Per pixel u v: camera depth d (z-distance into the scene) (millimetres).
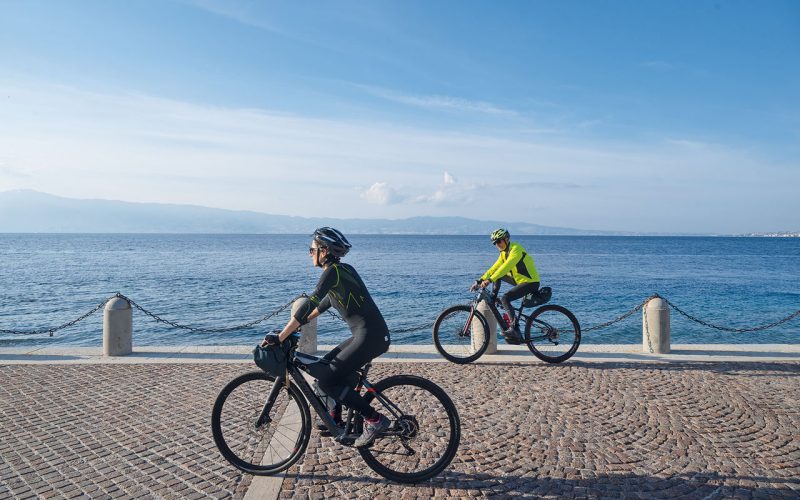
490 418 5742
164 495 3922
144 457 4637
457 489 4043
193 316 23094
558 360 8609
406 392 5109
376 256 89062
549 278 44531
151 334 19094
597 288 35719
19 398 6488
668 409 6090
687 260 78125
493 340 9219
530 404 6277
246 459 4508
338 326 19969
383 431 4070
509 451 4793
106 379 7500
